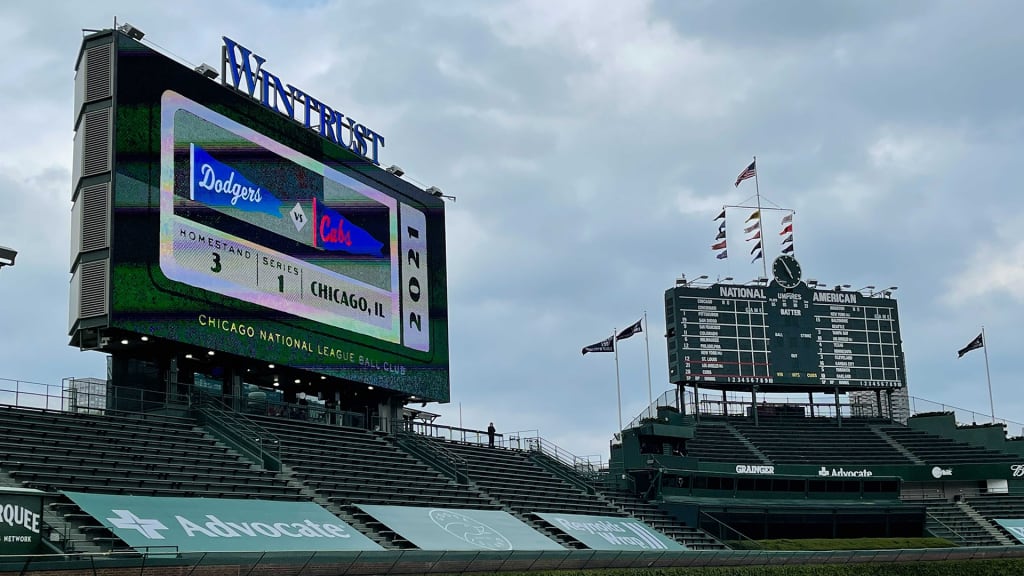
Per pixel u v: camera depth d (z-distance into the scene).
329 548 40.97
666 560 50.28
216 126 49.78
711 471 71.94
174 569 33.72
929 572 60.00
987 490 80.94
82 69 46.66
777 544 67.31
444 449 61.78
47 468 38.12
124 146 45.34
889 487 76.31
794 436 81.62
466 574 41.44
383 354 57.38
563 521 56.69
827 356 82.62
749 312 81.56
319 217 54.78
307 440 52.38
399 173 61.81
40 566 30.94
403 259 60.19
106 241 44.22
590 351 78.44
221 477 43.94
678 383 79.94
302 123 55.09
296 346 51.78
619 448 75.88
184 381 50.38
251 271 50.09
